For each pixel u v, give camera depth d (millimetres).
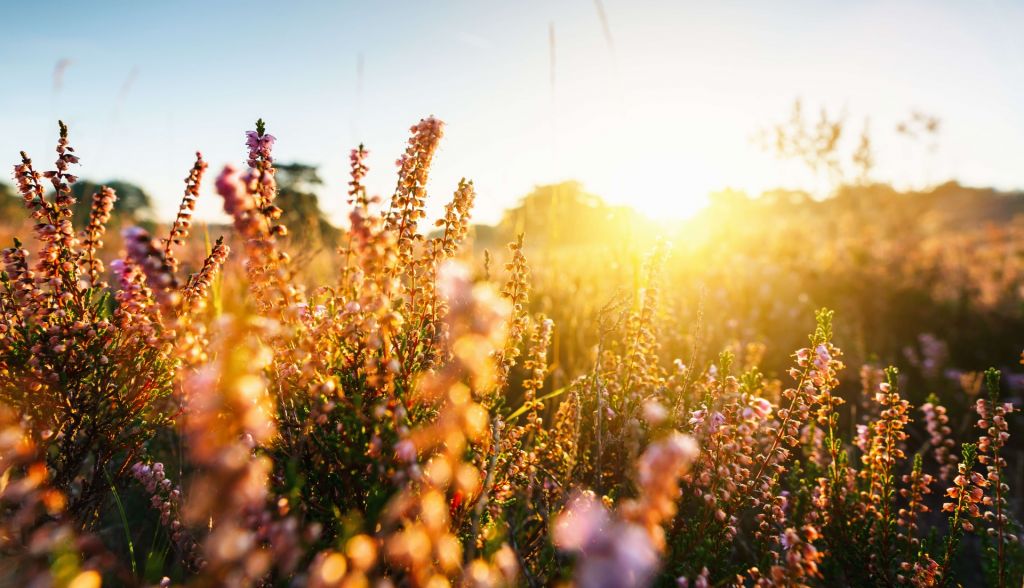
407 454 1550
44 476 1995
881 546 2500
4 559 1706
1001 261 9734
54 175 2178
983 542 2641
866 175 11531
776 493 2258
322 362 1965
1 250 2131
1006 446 4695
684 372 2916
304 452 1891
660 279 3062
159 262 1584
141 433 2277
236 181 1639
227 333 1514
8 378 2062
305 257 3537
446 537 1562
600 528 1293
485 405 2195
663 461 1045
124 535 2346
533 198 5129
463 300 1613
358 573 1366
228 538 1286
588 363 3877
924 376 5676
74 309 2283
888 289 7621
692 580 2004
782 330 6555
